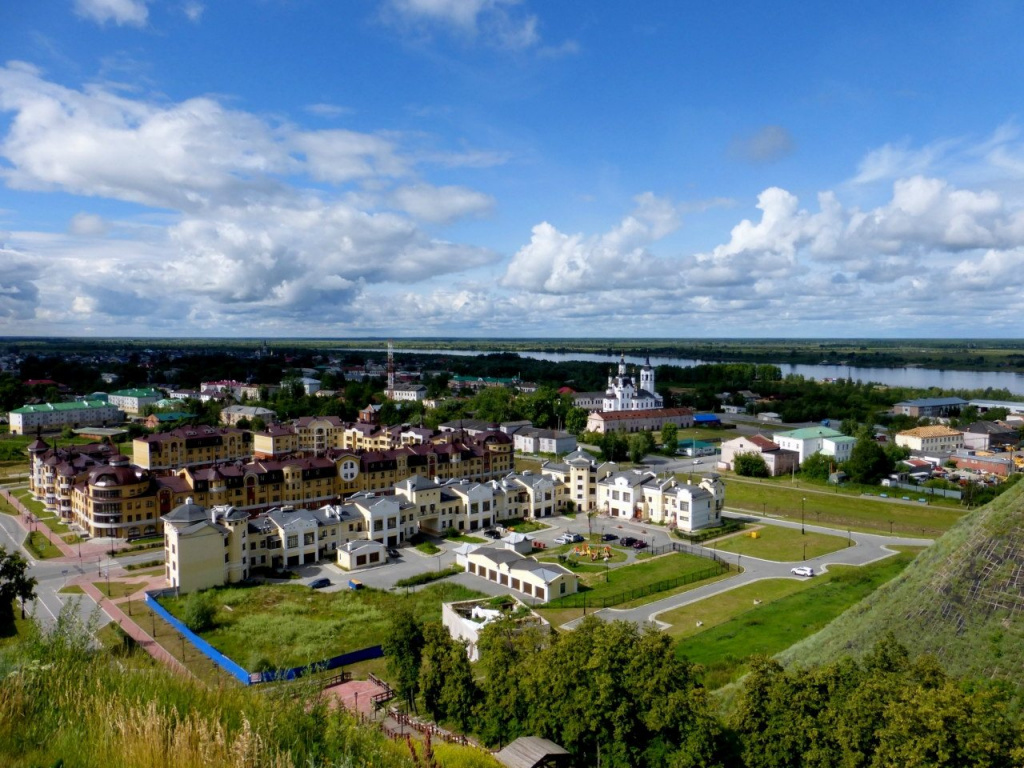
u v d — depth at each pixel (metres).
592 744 57.97
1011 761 41.59
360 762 25.56
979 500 167.12
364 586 115.69
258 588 114.69
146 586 115.00
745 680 56.69
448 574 122.12
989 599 61.69
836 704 50.88
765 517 162.50
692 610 104.06
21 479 195.88
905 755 43.34
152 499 146.12
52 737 23.17
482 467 198.88
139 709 23.52
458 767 43.97
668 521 156.62
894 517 160.00
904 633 63.69
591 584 116.38
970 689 52.75
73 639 31.28
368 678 82.56
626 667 57.38
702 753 52.38
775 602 106.19
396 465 179.88
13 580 95.50
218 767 21.47
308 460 168.00
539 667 61.53
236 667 82.00
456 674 67.94
